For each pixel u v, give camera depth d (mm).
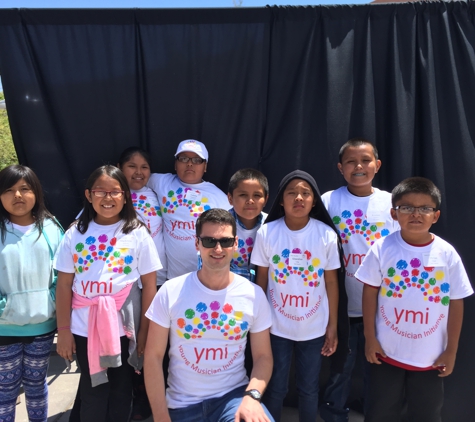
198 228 1938
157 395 1854
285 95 2705
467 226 2588
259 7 2604
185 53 2662
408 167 2613
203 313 1905
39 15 2561
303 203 2066
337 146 2664
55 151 2680
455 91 2576
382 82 2678
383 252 2047
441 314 1973
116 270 2078
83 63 2639
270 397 2178
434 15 2596
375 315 2084
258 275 2221
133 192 2590
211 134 2750
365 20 2617
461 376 2570
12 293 2100
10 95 2588
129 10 2592
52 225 2295
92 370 2008
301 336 2121
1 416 2172
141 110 2746
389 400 2068
